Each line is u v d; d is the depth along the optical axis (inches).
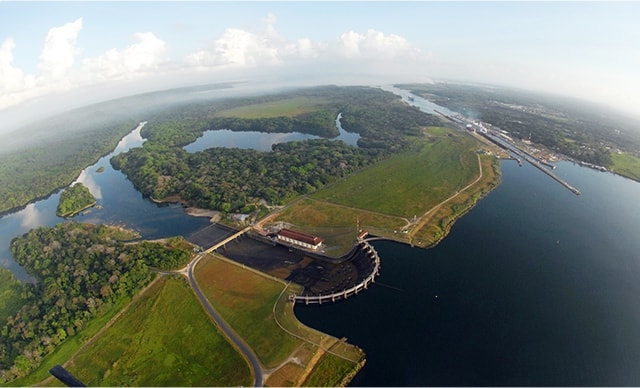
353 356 5305.1
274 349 5477.4
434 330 5797.2
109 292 6565.0
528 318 6038.4
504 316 6092.5
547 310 6220.5
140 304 6579.7
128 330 6008.9
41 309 6427.2
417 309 6264.8
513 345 5506.9
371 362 5221.5
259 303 6461.6
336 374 5019.7
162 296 6732.3
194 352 5492.1
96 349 5664.4
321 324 5964.6
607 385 4872.0
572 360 5255.9
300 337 5684.1
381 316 6117.1
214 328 5925.2
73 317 6117.1
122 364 5349.4
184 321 6122.1
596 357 5305.1
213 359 5349.4
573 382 4909.0
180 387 4921.3
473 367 5142.7
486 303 6392.7
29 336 5757.9
